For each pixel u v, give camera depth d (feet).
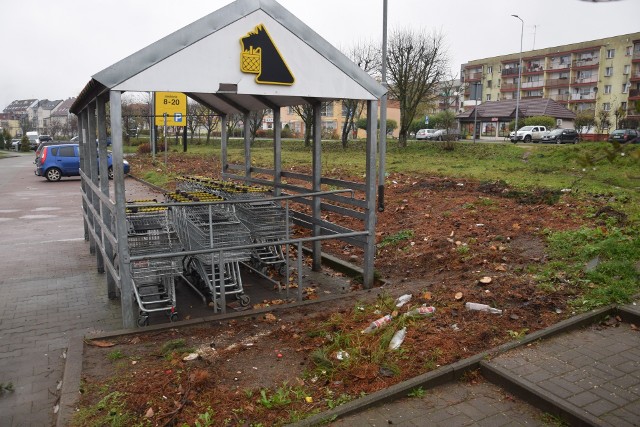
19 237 34.81
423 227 29.53
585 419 11.07
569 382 12.58
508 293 17.90
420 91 106.22
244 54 17.92
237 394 12.40
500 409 12.06
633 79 211.41
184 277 21.62
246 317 18.01
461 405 12.24
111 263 20.12
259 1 18.02
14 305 20.48
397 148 102.32
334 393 12.49
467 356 13.91
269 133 167.32
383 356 13.98
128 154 121.19
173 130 168.04
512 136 131.75
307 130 114.73
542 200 32.83
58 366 14.98
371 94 20.29
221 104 30.14
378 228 31.19
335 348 14.64
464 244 24.88
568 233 24.12
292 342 15.51
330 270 25.14
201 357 14.42
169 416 11.53
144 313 17.75
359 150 106.11
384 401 12.26
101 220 20.48
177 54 16.85
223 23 17.52
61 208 48.80
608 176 46.57
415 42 103.81
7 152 197.16
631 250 20.63
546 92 242.58
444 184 43.57
